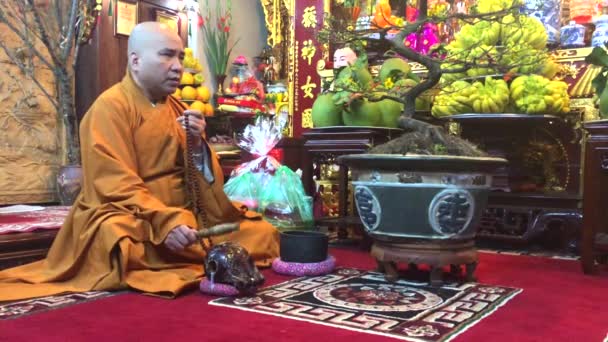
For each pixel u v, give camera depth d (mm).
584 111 3863
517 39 3775
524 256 3506
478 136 4125
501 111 3787
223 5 6289
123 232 2395
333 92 3900
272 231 3086
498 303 2229
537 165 4027
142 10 5391
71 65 5094
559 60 4008
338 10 5188
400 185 2463
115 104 2646
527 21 3857
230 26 6379
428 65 2797
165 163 2791
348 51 4262
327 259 2830
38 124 4996
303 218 3779
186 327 1854
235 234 2932
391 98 2920
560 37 4137
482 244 4027
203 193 2881
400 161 2422
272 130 3926
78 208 2566
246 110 5547
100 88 5062
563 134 3943
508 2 3881
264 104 5867
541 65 3467
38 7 4902
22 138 4879
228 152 4840
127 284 2365
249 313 2033
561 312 2113
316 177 4688
